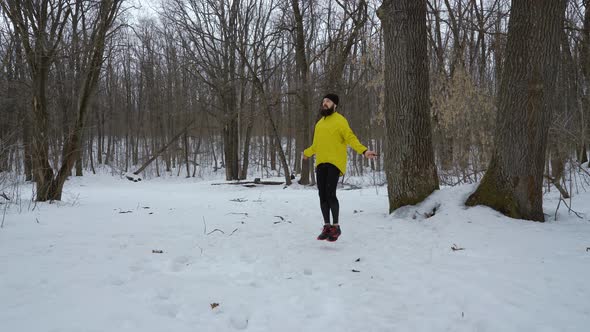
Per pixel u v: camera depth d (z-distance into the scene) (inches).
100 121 1355.8
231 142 917.2
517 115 210.4
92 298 105.3
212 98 981.8
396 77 245.0
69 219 246.5
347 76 824.3
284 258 156.9
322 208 180.2
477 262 142.3
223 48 871.1
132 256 153.0
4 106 617.3
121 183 978.7
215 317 98.7
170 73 1220.5
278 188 685.9
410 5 238.4
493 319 94.5
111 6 375.9
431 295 113.0
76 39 382.6
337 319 98.0
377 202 332.8
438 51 522.3
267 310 103.9
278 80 1034.1
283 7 724.0
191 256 158.7
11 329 84.4
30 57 367.9
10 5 351.3
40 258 143.9
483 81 443.2
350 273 136.8
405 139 244.4
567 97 451.5
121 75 1363.2
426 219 223.0
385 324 94.9
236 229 217.6
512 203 211.5
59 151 429.1
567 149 290.7
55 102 762.2
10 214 267.7
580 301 103.3
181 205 352.2
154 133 1387.8
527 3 206.2
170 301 108.3
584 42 446.3
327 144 181.9
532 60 206.5
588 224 200.1
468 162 399.2
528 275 124.6
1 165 332.2
